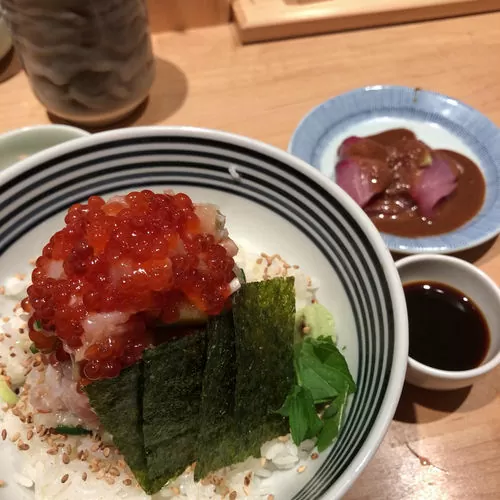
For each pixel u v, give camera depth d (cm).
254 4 47
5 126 42
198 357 23
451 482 27
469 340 31
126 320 22
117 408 22
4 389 27
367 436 20
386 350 22
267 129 42
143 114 42
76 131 36
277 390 25
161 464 23
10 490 25
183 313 23
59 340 24
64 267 22
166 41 47
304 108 43
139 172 30
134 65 37
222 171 30
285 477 25
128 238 22
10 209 28
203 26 48
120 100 38
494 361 27
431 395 30
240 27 46
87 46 33
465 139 42
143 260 21
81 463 26
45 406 26
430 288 32
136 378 22
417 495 27
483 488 27
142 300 21
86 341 21
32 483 25
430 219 38
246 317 24
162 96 43
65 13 31
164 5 46
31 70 36
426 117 43
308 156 40
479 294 32
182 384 23
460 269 32
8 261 29
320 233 28
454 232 37
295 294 28
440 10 49
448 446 28
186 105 43
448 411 29
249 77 45
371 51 47
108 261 22
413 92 44
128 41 35
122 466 26
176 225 23
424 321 31
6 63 45
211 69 45
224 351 23
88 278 22
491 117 43
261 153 28
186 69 45
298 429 24
